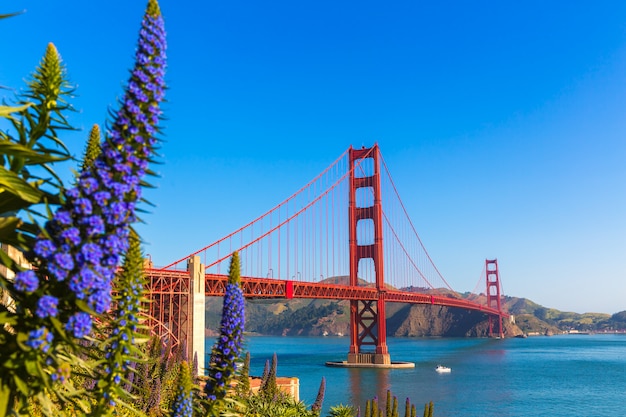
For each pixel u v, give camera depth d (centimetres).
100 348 749
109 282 643
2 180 716
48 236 625
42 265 651
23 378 663
